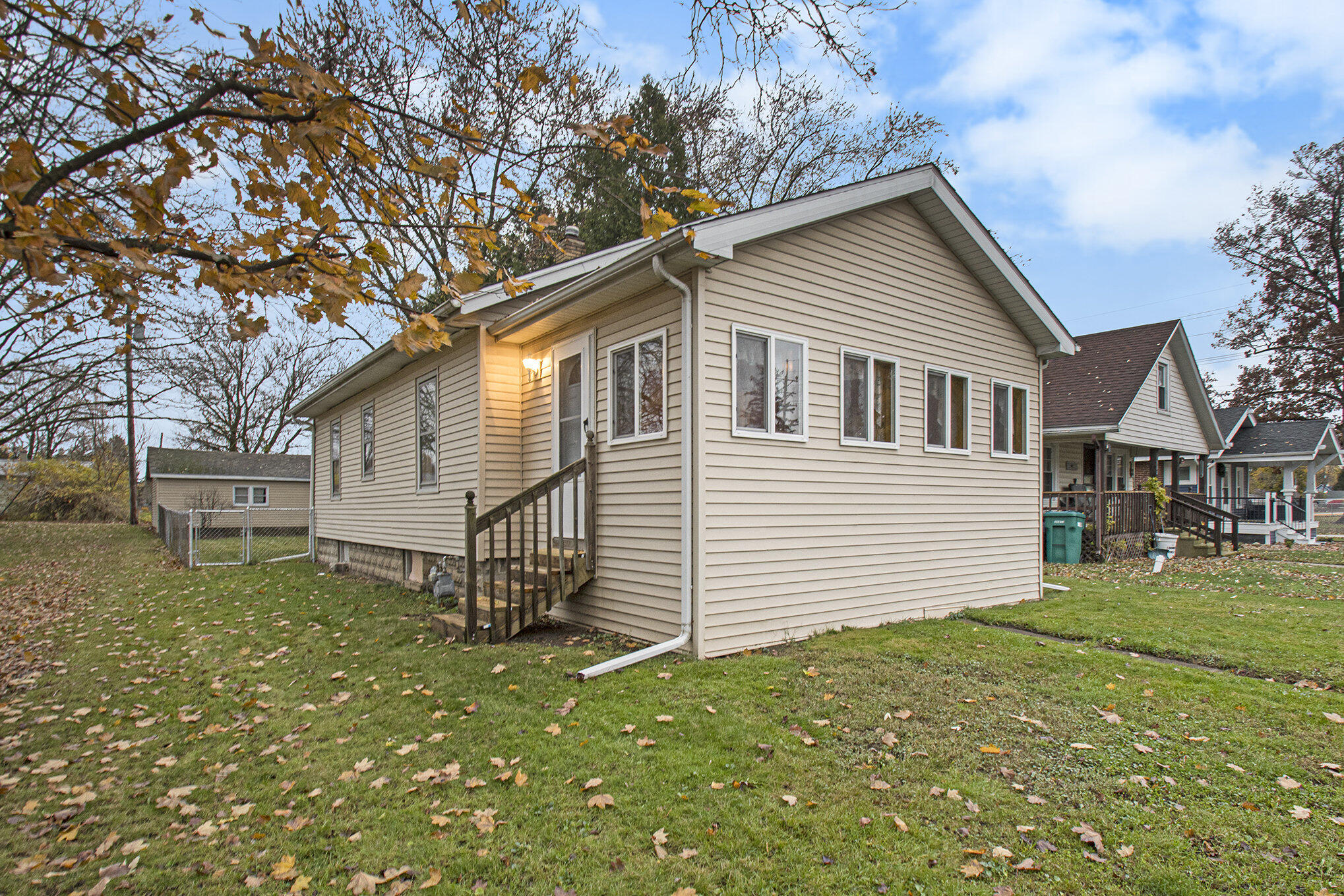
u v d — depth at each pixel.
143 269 2.64
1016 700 4.61
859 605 7.12
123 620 8.17
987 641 6.36
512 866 2.72
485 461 8.28
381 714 4.47
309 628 7.38
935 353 8.21
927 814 3.08
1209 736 3.99
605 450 7.03
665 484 6.15
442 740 3.99
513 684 5.02
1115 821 3.03
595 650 5.98
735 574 6.03
